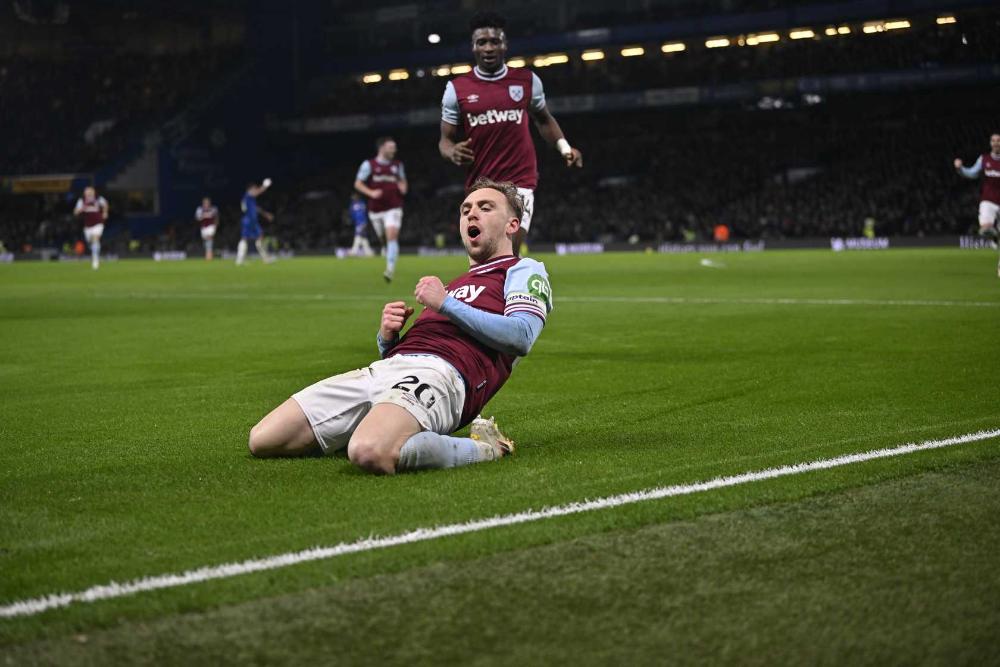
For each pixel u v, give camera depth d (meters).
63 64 58.88
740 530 3.25
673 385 6.78
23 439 5.21
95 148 53.66
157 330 11.28
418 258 42.75
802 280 18.64
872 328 9.97
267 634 2.45
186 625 2.52
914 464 4.08
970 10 45.03
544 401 6.24
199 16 58.81
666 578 2.81
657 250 47.09
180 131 54.81
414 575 2.85
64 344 9.98
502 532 3.22
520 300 4.57
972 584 2.74
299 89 59.31
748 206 49.19
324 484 4.03
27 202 56.91
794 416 5.51
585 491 3.77
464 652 2.34
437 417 4.29
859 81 46.72
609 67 54.56
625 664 2.27
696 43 54.38
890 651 2.33
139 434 5.33
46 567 3.01
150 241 52.91
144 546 3.22
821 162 50.25
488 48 8.97
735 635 2.42
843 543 3.11
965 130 48.22
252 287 19.80
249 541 3.21
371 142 61.16
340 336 10.41
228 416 5.89
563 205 52.94
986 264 24.06
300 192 57.62
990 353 7.92
